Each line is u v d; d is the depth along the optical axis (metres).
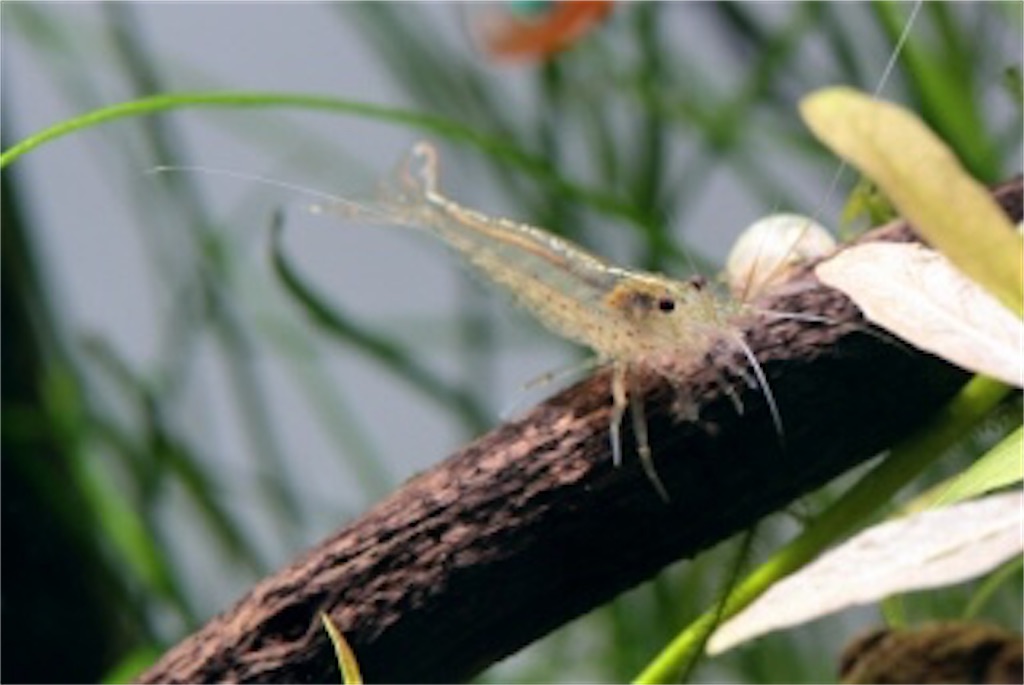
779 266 0.54
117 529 0.72
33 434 0.74
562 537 0.52
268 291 0.83
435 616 0.52
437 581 0.52
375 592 0.52
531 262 0.57
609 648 0.74
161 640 0.77
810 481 0.53
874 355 0.53
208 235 0.82
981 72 0.69
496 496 0.52
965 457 0.63
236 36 1.05
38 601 0.75
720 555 0.67
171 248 0.82
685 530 0.53
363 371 1.09
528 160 0.60
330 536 0.53
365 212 0.59
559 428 0.53
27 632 0.75
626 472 0.52
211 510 0.80
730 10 0.76
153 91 0.81
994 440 0.61
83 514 0.75
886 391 0.53
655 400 0.53
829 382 0.53
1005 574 0.52
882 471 0.53
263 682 0.52
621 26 0.76
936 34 0.68
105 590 0.76
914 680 0.48
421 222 0.58
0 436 0.74
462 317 0.79
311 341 0.85
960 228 0.48
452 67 0.78
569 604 0.53
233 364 0.82
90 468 0.74
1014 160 0.68
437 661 0.52
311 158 0.87
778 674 0.73
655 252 0.67
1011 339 0.49
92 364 0.80
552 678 0.76
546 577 0.52
